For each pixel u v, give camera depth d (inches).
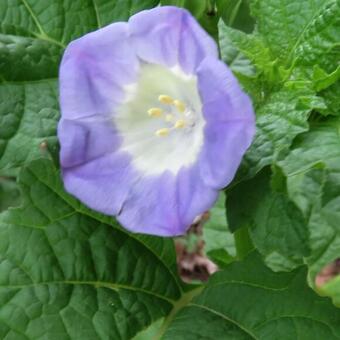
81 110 4.1
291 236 3.8
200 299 4.8
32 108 4.5
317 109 3.9
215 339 4.6
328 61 4.0
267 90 3.9
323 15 3.9
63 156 4.1
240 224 4.0
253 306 4.6
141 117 4.3
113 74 4.1
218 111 3.5
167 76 4.1
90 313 4.6
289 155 3.7
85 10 4.7
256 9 4.2
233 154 3.5
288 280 4.6
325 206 3.7
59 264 4.6
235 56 4.1
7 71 4.5
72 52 4.0
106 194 4.1
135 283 4.8
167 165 4.1
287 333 4.5
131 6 4.7
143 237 4.9
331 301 4.5
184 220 3.8
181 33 3.8
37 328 4.4
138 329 4.7
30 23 4.7
